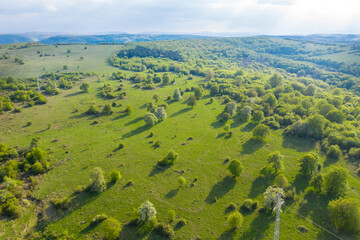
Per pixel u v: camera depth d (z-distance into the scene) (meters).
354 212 48.09
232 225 50.00
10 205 53.88
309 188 64.81
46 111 122.62
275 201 54.72
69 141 92.50
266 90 160.00
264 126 91.81
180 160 79.75
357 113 117.56
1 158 74.81
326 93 158.88
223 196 62.16
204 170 74.06
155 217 52.69
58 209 56.00
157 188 65.19
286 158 81.38
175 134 101.06
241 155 83.44
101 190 62.56
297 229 51.22
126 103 140.38
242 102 138.38
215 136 99.00
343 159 80.56
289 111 119.75
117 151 85.62
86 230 50.66
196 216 55.12
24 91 141.88
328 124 100.75
